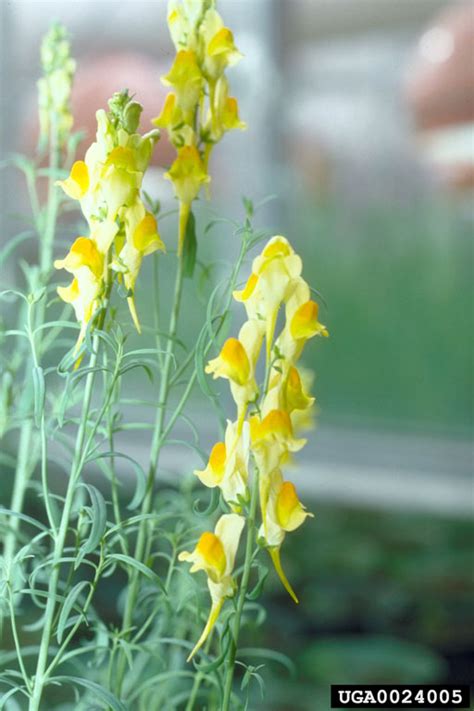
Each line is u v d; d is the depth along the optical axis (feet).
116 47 7.45
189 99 1.95
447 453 6.93
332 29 7.90
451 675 3.79
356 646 3.68
